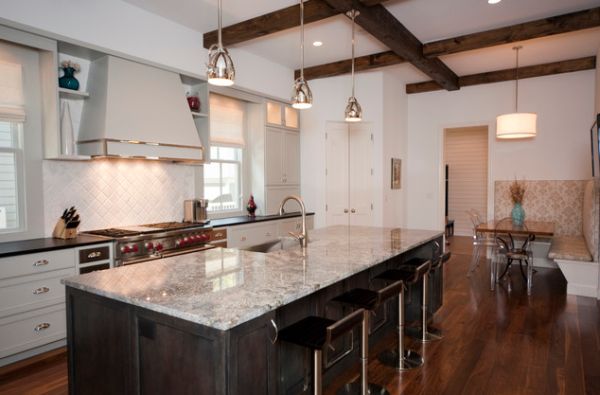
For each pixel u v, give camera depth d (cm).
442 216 685
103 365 182
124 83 355
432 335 335
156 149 367
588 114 568
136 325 165
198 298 160
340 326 181
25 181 323
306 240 295
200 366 144
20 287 274
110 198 382
